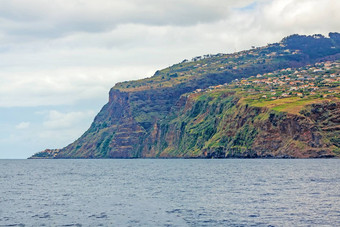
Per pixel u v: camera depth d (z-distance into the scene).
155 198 108.06
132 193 120.06
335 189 118.06
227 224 75.69
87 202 103.19
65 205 98.94
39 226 76.44
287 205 92.56
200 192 118.62
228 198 104.88
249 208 90.00
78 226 76.12
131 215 85.06
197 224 76.06
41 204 100.94
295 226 73.44
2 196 117.88
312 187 123.88
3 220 81.94
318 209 87.25
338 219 78.00
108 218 82.50
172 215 84.31
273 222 76.56
